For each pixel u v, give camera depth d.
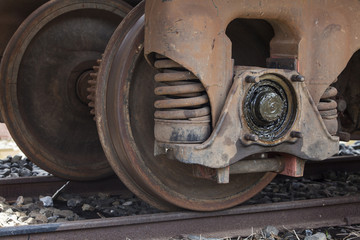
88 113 5.42
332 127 3.90
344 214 4.35
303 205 4.19
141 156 3.86
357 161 6.48
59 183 5.37
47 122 5.30
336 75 3.87
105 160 5.50
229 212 4.04
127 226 3.73
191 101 3.46
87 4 5.22
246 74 3.49
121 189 5.57
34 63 5.20
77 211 4.70
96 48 5.44
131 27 4.12
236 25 4.26
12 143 9.16
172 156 3.55
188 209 3.99
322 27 3.78
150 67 4.04
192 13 3.36
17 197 5.19
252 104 3.53
